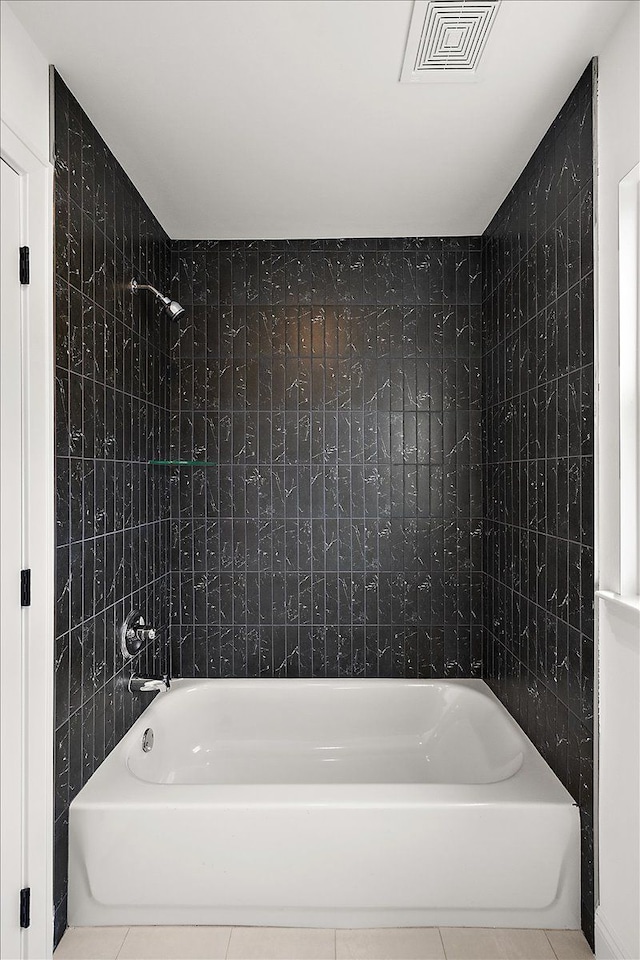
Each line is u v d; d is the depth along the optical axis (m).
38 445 1.92
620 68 1.81
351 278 3.40
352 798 2.20
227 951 2.08
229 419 3.41
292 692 3.28
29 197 1.88
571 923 2.17
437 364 3.40
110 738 2.52
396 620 3.40
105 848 2.16
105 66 1.99
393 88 2.12
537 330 2.52
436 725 3.25
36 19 1.78
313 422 3.40
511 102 2.20
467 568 3.41
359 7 1.74
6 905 1.82
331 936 2.15
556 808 2.15
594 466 2.00
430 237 3.41
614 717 1.93
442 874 2.17
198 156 2.55
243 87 2.11
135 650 2.70
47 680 1.98
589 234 2.01
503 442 3.02
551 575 2.38
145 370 2.96
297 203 2.99
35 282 1.90
